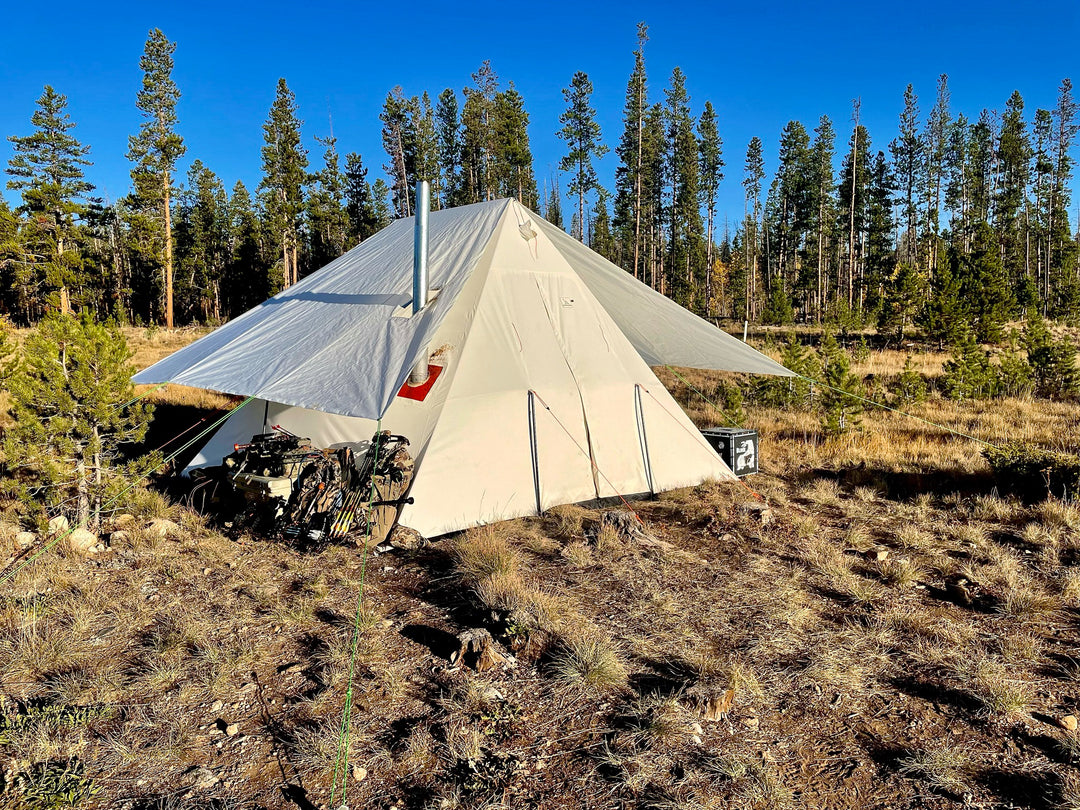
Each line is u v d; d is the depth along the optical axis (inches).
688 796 110.0
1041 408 508.1
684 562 215.5
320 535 216.7
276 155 1699.1
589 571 206.2
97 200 1850.4
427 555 220.2
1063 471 268.8
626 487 290.2
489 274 275.9
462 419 255.8
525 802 109.1
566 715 132.6
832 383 415.2
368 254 336.5
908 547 227.6
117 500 241.0
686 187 2070.6
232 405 509.7
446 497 246.4
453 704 134.9
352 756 119.7
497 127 1862.7
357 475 234.2
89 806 107.7
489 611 173.0
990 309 1045.2
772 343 1072.8
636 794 110.7
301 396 212.7
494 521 253.1
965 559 216.1
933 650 157.3
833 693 140.5
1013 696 133.4
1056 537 226.4
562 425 277.7
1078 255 1959.9
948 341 968.3
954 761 117.2
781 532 244.7
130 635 165.2
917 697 139.4
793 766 118.5
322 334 253.9
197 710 134.3
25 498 230.2
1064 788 109.6
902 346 1036.5
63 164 1526.8
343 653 154.5
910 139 2053.4
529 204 1962.4
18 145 1497.3
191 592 189.6
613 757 118.0
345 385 212.7
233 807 107.4
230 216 2269.9
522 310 280.1
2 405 434.0
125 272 1998.0
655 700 135.0
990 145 2127.2
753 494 296.4
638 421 298.8
